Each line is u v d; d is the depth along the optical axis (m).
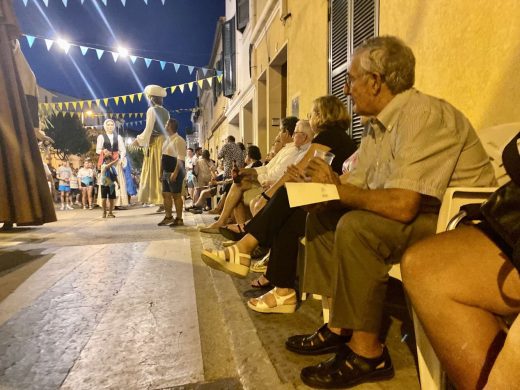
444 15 2.57
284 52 6.89
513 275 0.91
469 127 1.48
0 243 4.57
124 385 1.49
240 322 2.03
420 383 1.36
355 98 1.63
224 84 13.25
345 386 1.42
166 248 4.08
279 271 2.18
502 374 0.77
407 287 1.07
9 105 4.16
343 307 1.44
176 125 5.97
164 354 1.74
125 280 2.91
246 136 11.36
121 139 10.23
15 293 2.64
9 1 4.06
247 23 10.21
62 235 5.20
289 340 1.75
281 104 7.79
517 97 2.00
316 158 1.73
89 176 12.09
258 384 1.45
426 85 2.78
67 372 1.59
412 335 1.89
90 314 2.23
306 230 1.88
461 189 1.37
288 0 6.30
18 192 4.23
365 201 1.42
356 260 1.41
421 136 1.37
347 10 4.11
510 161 0.91
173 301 2.43
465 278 0.97
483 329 0.95
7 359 1.71
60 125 22.92
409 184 1.34
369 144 1.77
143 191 7.02
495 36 2.14
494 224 0.92
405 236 1.41
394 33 3.20
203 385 1.49
